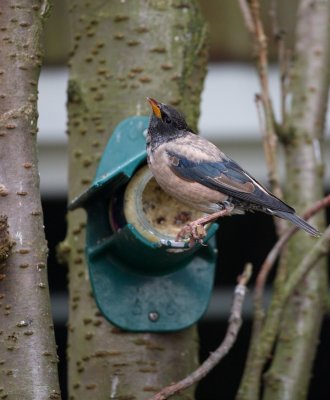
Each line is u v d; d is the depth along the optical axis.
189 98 10.55
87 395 9.94
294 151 11.62
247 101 15.12
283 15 15.95
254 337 9.63
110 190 9.86
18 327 7.18
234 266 16.12
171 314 9.98
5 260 7.25
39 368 7.14
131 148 10.24
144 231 9.60
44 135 14.79
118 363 9.86
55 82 15.09
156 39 10.44
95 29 10.52
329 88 12.75
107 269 9.93
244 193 10.02
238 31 15.55
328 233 9.73
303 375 10.66
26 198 7.39
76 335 10.18
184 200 10.15
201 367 8.64
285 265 9.99
